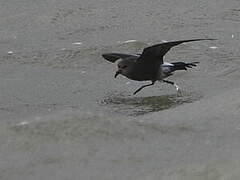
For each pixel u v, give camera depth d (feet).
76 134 39.42
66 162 35.76
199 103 48.83
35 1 90.07
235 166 32.42
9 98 54.80
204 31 75.82
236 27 77.25
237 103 46.52
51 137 39.17
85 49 68.74
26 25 81.56
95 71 63.10
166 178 32.45
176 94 54.54
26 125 40.96
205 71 61.11
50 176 33.91
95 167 34.76
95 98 54.75
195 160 34.73
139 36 74.79
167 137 39.88
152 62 53.16
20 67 64.90
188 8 85.46
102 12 84.89
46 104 53.06
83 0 89.40
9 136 39.73
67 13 84.84
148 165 34.65
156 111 49.67
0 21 83.46
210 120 43.93
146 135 40.04
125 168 34.45
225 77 58.85
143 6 86.74
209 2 87.40
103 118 41.50
